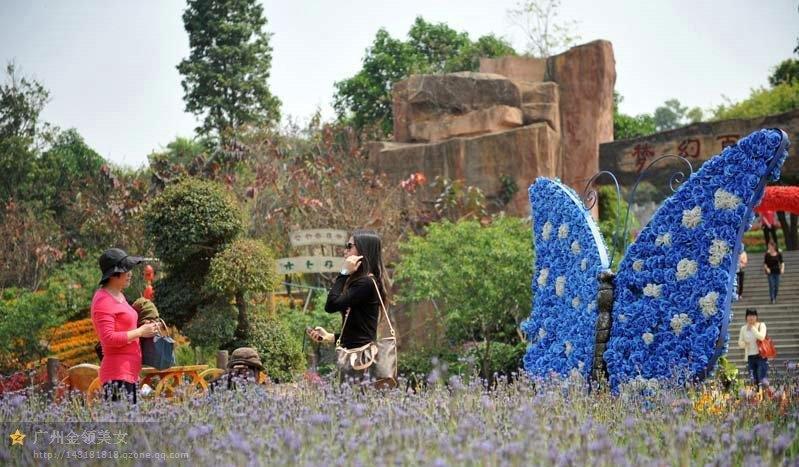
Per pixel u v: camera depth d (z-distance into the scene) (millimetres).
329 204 23266
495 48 38344
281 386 7020
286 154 26500
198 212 15297
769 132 8977
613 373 9656
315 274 23969
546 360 10750
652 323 9500
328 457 4023
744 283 23734
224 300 15477
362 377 6625
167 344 7199
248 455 4031
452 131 28281
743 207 9086
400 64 42219
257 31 40938
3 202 30516
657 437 4922
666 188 26703
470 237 19812
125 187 24516
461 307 19344
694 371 8906
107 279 6793
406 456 4000
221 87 39875
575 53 28656
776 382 7145
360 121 42062
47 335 19562
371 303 6742
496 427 4762
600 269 10031
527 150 26719
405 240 24797
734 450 4051
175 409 5551
